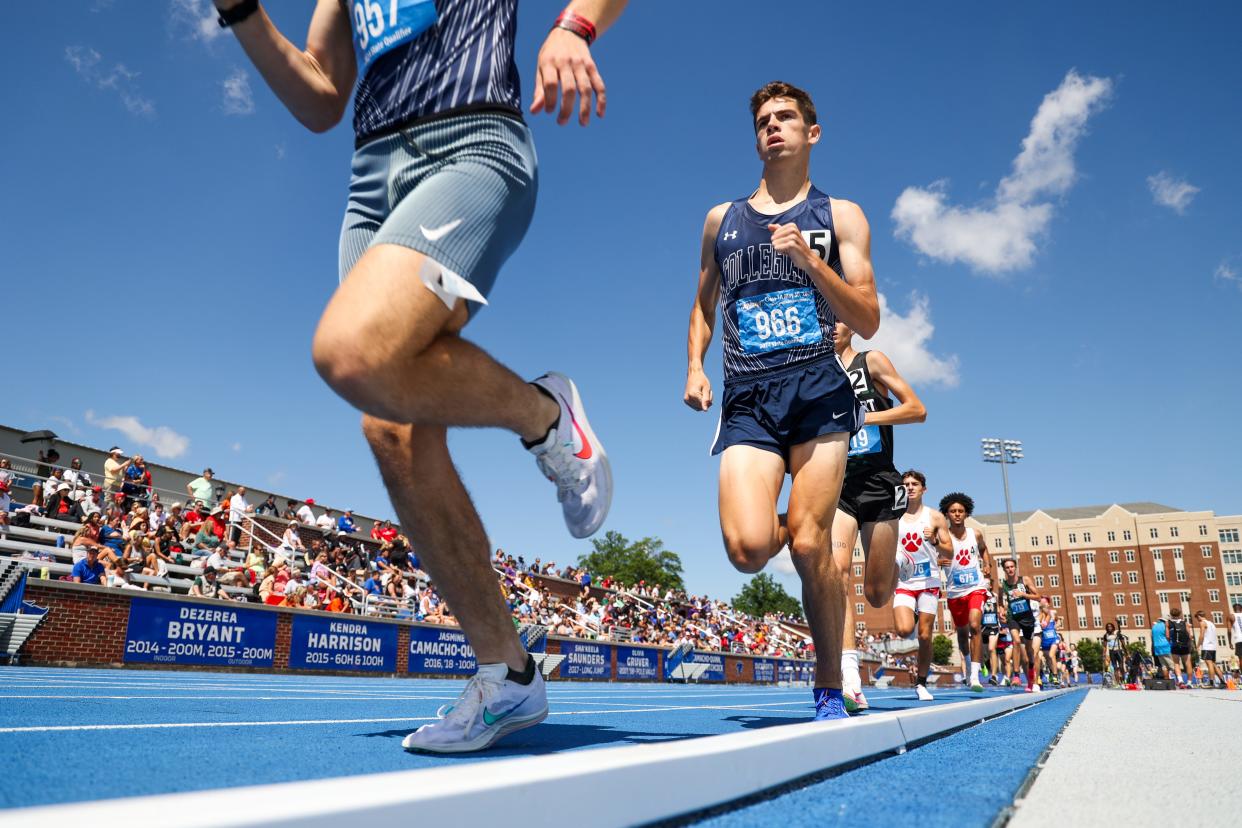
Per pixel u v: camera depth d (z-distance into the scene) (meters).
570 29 1.80
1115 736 2.77
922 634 7.74
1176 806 1.27
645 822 0.96
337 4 2.22
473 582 2.00
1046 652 17.78
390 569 19.50
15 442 17.66
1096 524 106.19
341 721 2.90
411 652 14.55
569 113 1.77
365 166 2.00
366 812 0.61
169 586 14.52
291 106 2.20
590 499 2.08
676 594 37.22
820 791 1.37
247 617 12.01
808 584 3.04
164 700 4.10
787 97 3.39
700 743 1.22
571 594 30.36
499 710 1.96
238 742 2.03
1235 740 2.66
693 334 3.72
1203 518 100.69
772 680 28.97
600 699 6.51
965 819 1.13
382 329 1.53
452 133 1.82
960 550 9.51
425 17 1.91
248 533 18.22
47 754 1.62
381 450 1.93
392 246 1.62
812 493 3.02
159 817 0.52
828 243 3.24
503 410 1.84
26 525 14.70
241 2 1.96
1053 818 1.16
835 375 3.14
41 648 9.95
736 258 3.37
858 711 4.78
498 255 1.84
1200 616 19.30
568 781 0.84
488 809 0.73
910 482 7.75
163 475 19.81
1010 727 3.14
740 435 3.18
